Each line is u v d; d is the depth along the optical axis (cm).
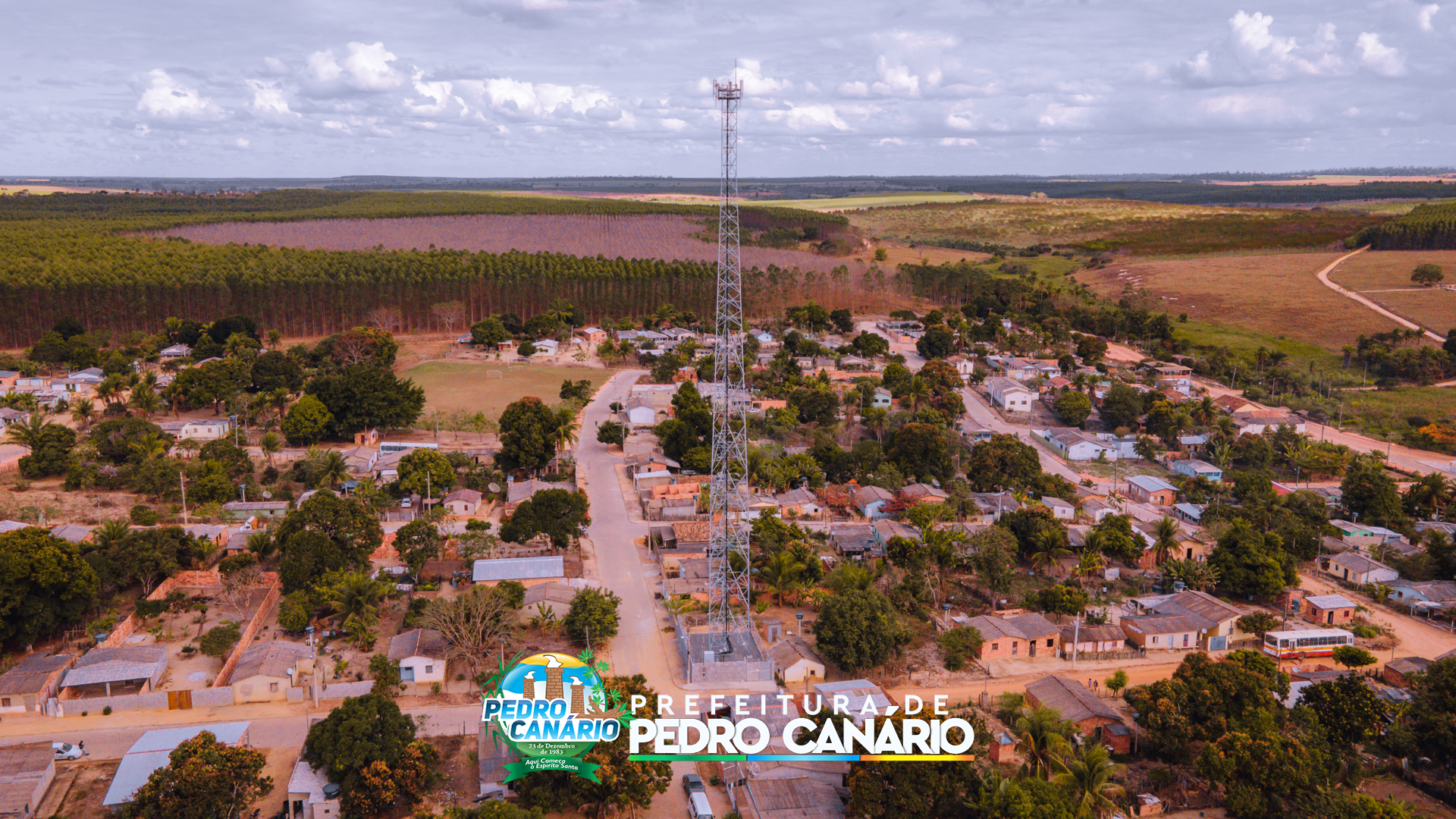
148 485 15088
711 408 19488
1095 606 12256
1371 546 14812
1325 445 19238
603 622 10825
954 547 12988
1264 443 19438
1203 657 9500
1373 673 10712
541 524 13562
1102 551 13800
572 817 7906
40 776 7831
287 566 11538
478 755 8650
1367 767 8988
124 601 11700
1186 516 16050
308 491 15825
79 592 10444
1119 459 19950
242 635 10606
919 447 17538
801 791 8056
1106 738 9188
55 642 10519
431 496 15712
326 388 18988
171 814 7238
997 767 8619
